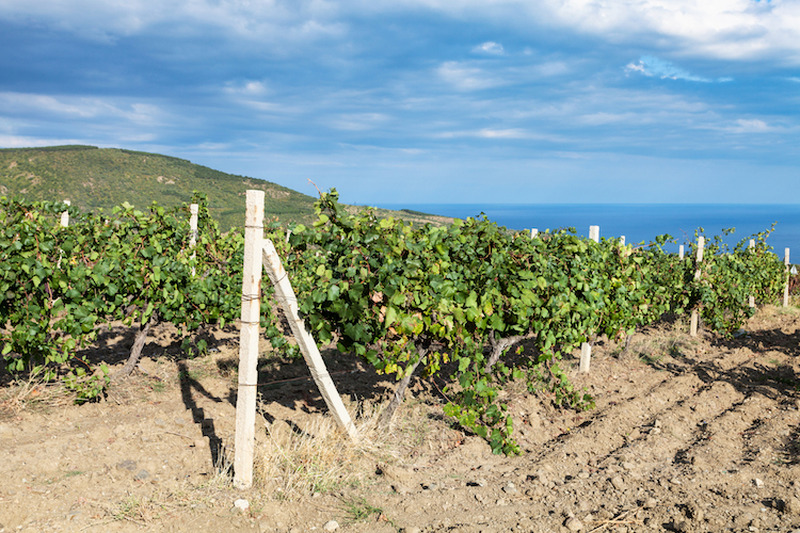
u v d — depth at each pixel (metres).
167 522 3.57
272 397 6.19
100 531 3.41
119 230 7.15
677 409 6.66
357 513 3.97
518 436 5.81
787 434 5.82
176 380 6.48
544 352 6.62
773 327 12.91
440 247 5.14
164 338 8.18
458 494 4.39
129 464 4.36
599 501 4.32
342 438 5.07
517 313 5.57
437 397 6.61
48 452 4.34
